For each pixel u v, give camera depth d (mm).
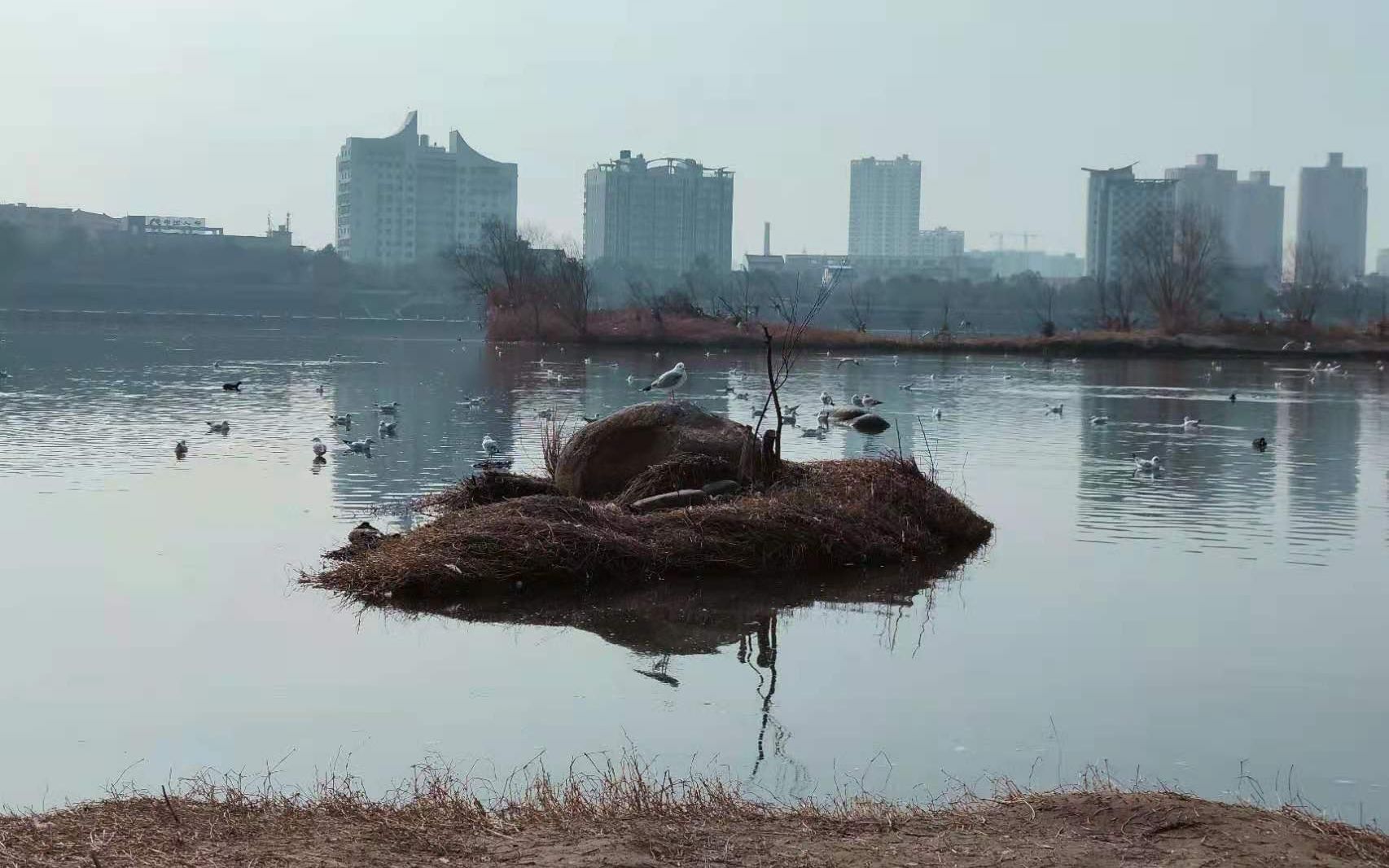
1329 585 17109
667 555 17328
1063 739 11180
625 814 8391
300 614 14891
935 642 14219
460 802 8609
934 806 9273
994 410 43219
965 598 16297
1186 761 10719
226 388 44188
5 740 10758
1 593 15398
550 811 8430
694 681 12711
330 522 20047
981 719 11680
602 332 87875
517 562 16516
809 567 17938
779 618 15250
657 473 20453
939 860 7426
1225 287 132625
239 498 22000
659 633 14469
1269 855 7488
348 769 10156
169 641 13680
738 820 8305
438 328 121250
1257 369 74188
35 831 7812
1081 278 163375
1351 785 10234
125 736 10891
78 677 12422
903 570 17953
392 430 31688
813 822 8250
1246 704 12188
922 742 11047
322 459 27078
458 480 24500
